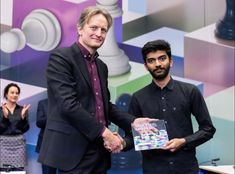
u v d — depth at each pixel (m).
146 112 2.24
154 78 2.21
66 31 4.21
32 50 4.20
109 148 1.61
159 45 2.14
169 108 2.20
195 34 4.36
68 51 1.66
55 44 4.20
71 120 1.58
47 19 4.20
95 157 1.65
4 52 4.18
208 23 4.38
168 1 4.34
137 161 4.20
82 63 1.66
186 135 2.19
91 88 1.66
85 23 1.65
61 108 1.57
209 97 4.35
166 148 1.96
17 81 4.19
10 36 4.18
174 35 4.33
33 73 4.20
